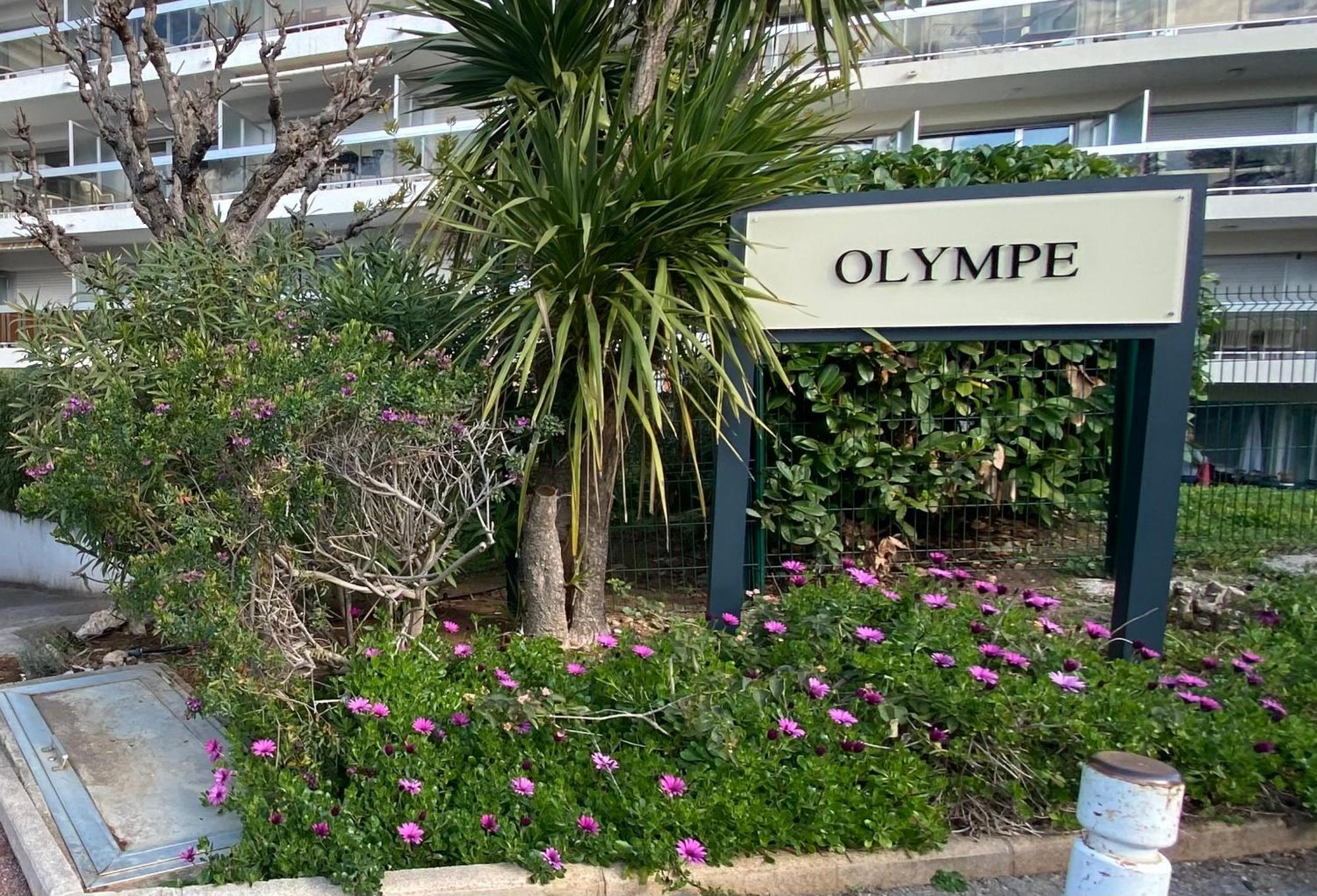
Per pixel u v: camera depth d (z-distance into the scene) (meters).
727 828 2.38
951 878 2.41
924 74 13.15
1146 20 12.71
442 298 4.23
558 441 4.11
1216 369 10.52
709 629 3.47
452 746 2.58
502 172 4.07
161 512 2.96
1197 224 3.44
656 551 5.14
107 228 16.47
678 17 4.43
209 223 5.00
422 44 4.52
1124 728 2.65
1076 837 2.50
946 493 5.18
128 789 2.84
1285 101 13.34
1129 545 3.61
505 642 3.64
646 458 4.72
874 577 3.67
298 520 2.66
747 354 3.80
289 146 5.21
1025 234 3.56
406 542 3.25
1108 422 5.25
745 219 3.75
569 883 2.27
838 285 3.72
